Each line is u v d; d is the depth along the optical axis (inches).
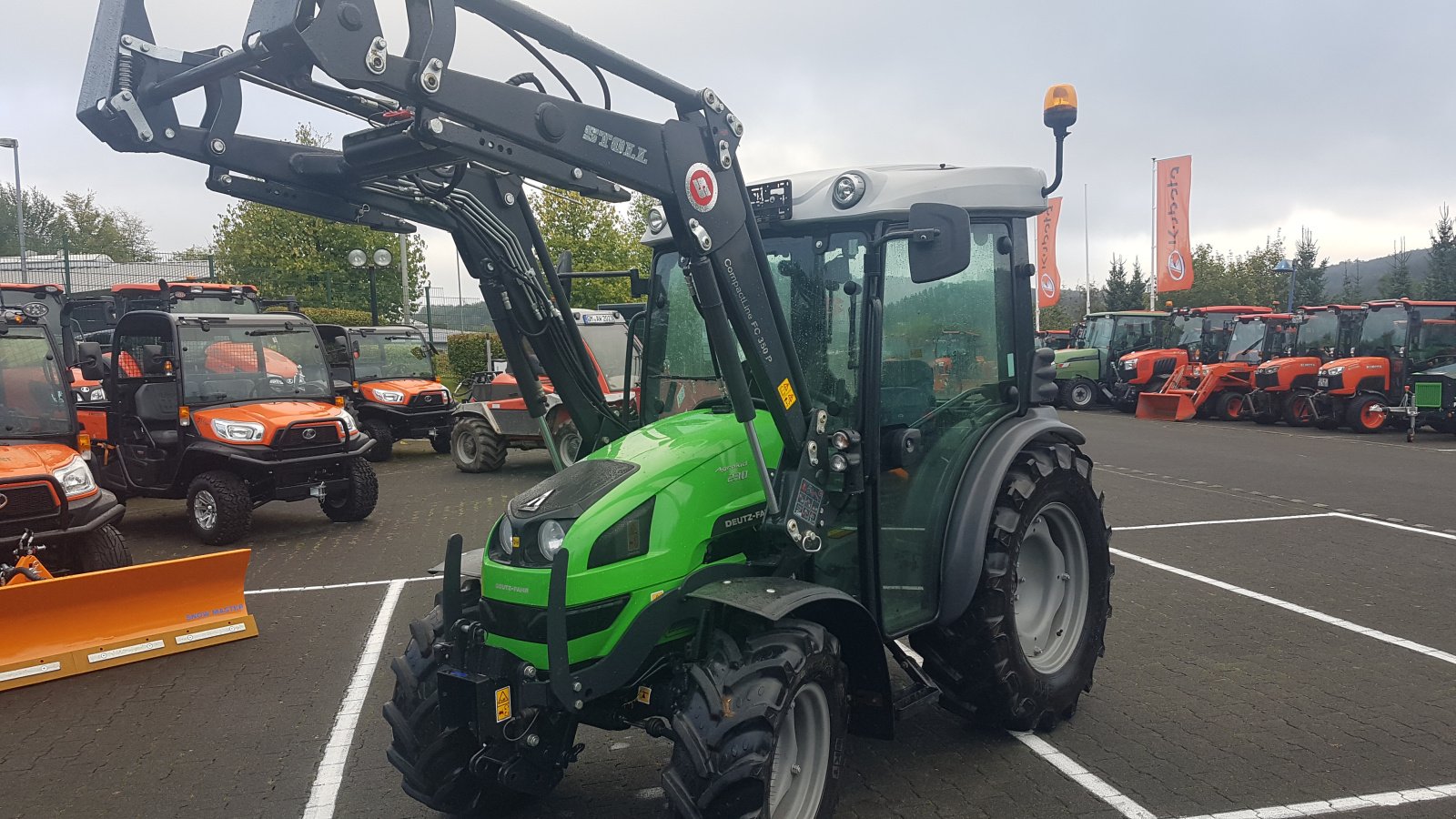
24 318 296.2
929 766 157.2
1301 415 749.3
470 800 137.6
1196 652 211.9
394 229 151.9
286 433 362.6
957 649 157.9
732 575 131.6
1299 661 204.8
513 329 155.3
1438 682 191.0
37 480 252.8
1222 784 148.7
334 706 194.9
